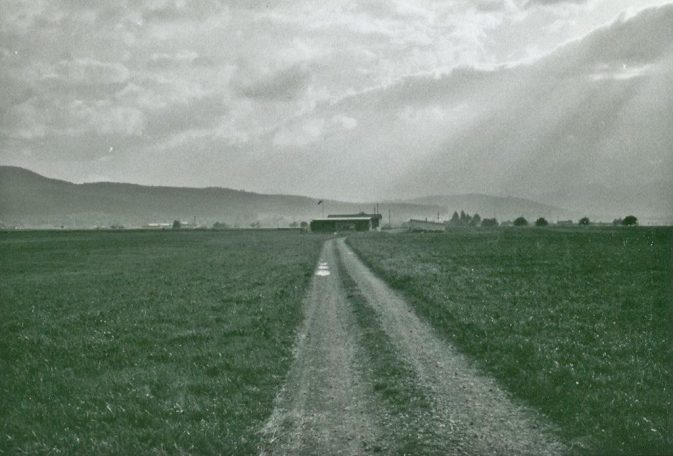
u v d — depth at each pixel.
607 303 21.22
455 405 10.81
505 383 12.14
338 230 189.50
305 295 27.06
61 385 12.34
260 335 17.41
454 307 20.84
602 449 8.55
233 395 11.55
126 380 12.59
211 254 65.56
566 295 23.59
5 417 10.34
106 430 9.76
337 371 13.52
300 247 76.75
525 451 8.66
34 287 32.56
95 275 40.41
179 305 24.09
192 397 11.36
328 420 10.27
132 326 19.14
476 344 15.27
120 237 140.12
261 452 8.99
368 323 19.25
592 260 40.94
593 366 12.56
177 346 16.03
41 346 16.23
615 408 10.02
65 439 9.28
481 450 8.75
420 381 12.40
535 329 16.75
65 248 85.06
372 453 8.80
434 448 8.85
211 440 9.29
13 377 13.02
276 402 11.35
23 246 91.69
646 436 8.79
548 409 10.32
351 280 32.94
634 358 13.16
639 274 30.78
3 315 22.20
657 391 10.83
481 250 58.12
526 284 27.56
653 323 17.14
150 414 10.38
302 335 17.89
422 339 16.59
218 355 14.81
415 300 23.84
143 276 38.59
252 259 54.31
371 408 10.82
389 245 75.81
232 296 26.31
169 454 8.86
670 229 109.38
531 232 119.62
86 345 16.31
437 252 56.50
